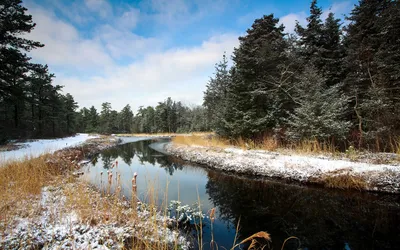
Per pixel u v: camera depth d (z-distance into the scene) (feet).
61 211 11.68
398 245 11.30
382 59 32.22
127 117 215.92
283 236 12.39
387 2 35.40
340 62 40.29
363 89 35.35
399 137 27.32
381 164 22.45
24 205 12.79
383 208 16.33
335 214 15.46
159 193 19.45
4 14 48.03
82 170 27.78
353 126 33.71
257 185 22.54
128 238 10.58
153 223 12.43
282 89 40.11
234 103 43.29
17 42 49.03
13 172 18.10
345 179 20.63
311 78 34.04
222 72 69.67
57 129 98.07
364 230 13.11
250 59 40.06
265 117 38.63
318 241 11.67
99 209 13.64
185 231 12.66
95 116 196.85
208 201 17.97
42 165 21.76
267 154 31.65
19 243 8.83
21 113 79.61
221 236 12.24
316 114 31.45
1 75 49.60
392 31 31.76
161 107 181.16
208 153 36.81
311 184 22.12
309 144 31.27
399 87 30.40
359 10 38.60
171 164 34.30
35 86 79.61
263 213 15.67
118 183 16.63
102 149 56.13
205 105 78.18
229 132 45.50
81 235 10.12
